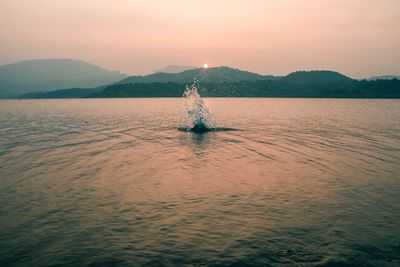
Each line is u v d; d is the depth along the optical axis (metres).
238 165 31.12
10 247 15.32
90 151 38.19
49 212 19.30
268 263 13.82
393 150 38.34
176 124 71.00
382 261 13.92
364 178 26.25
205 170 29.16
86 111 126.62
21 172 28.14
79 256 14.52
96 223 17.78
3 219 18.36
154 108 147.62
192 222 17.84
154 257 14.39
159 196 22.02
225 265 13.73
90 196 22.02
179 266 13.72
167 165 31.05
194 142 45.44
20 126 67.62
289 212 19.17
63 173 27.83
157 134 54.06
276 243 15.49
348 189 23.41
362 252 14.64
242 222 17.81
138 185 24.48
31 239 16.06
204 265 13.76
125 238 16.11
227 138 49.16
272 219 18.20
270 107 152.75
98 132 56.88
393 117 90.94
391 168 29.50
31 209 19.75
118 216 18.70
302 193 22.59
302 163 31.84
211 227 17.23
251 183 25.05
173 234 16.48
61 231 16.89
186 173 28.05
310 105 175.75
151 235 16.39
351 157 34.50
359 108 143.00
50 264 13.94
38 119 87.06
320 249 14.92
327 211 19.30
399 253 14.54
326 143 43.84
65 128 63.53
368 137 49.31
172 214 18.94
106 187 23.97
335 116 95.31
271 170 29.06
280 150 38.94
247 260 14.06
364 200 21.12
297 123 72.69
